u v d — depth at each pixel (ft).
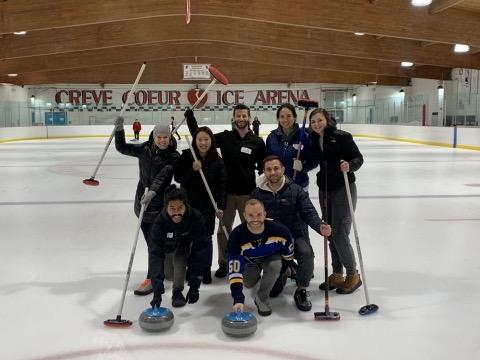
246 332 8.36
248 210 9.09
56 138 86.17
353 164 10.05
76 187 27.04
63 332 8.71
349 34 53.31
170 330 8.76
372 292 10.68
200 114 93.91
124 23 51.57
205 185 10.77
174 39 51.47
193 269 9.89
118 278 11.69
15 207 21.07
